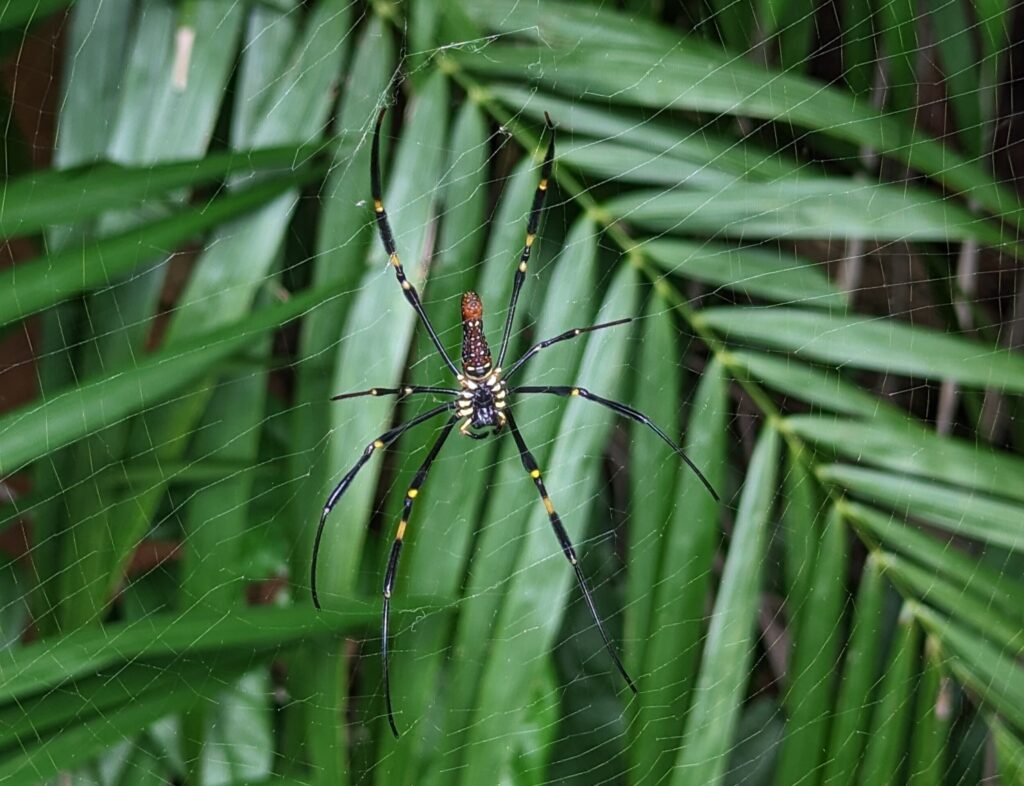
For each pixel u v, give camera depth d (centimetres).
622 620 76
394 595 67
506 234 67
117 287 67
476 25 67
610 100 66
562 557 66
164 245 64
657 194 67
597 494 74
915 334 65
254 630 64
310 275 70
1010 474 64
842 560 66
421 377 68
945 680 66
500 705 65
